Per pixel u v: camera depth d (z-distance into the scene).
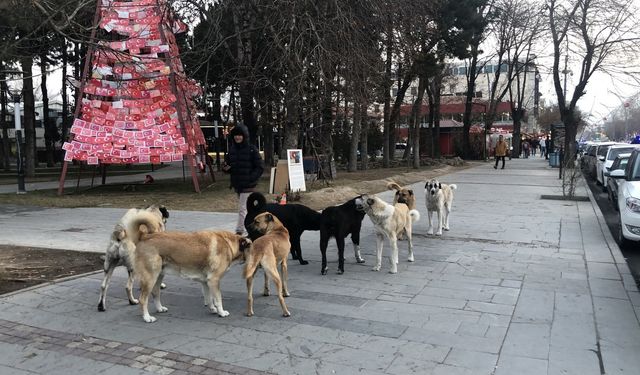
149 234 5.54
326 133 21.22
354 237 7.99
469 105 42.47
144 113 19.08
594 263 7.87
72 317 5.66
